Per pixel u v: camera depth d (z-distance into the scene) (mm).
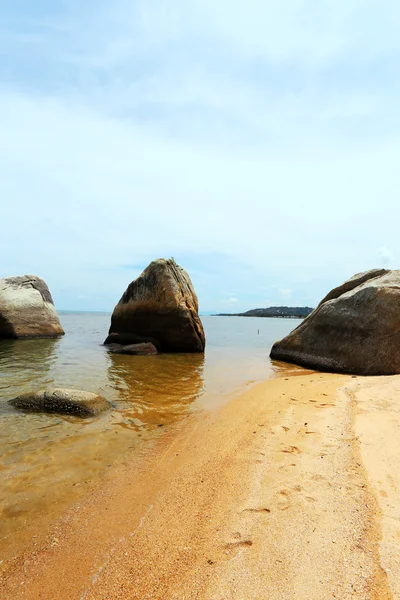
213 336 29234
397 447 4684
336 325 11742
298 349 13320
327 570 2658
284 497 3723
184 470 4641
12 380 9898
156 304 16469
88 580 2809
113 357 14531
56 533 3438
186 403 7887
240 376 11047
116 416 6953
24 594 2693
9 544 3287
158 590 2641
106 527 3502
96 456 5176
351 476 3998
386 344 10297
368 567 2635
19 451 5336
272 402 7562
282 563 2777
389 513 3242
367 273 13031
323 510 3418
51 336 22234
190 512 3654
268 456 4781
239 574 2707
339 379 9484
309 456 4652
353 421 5805
